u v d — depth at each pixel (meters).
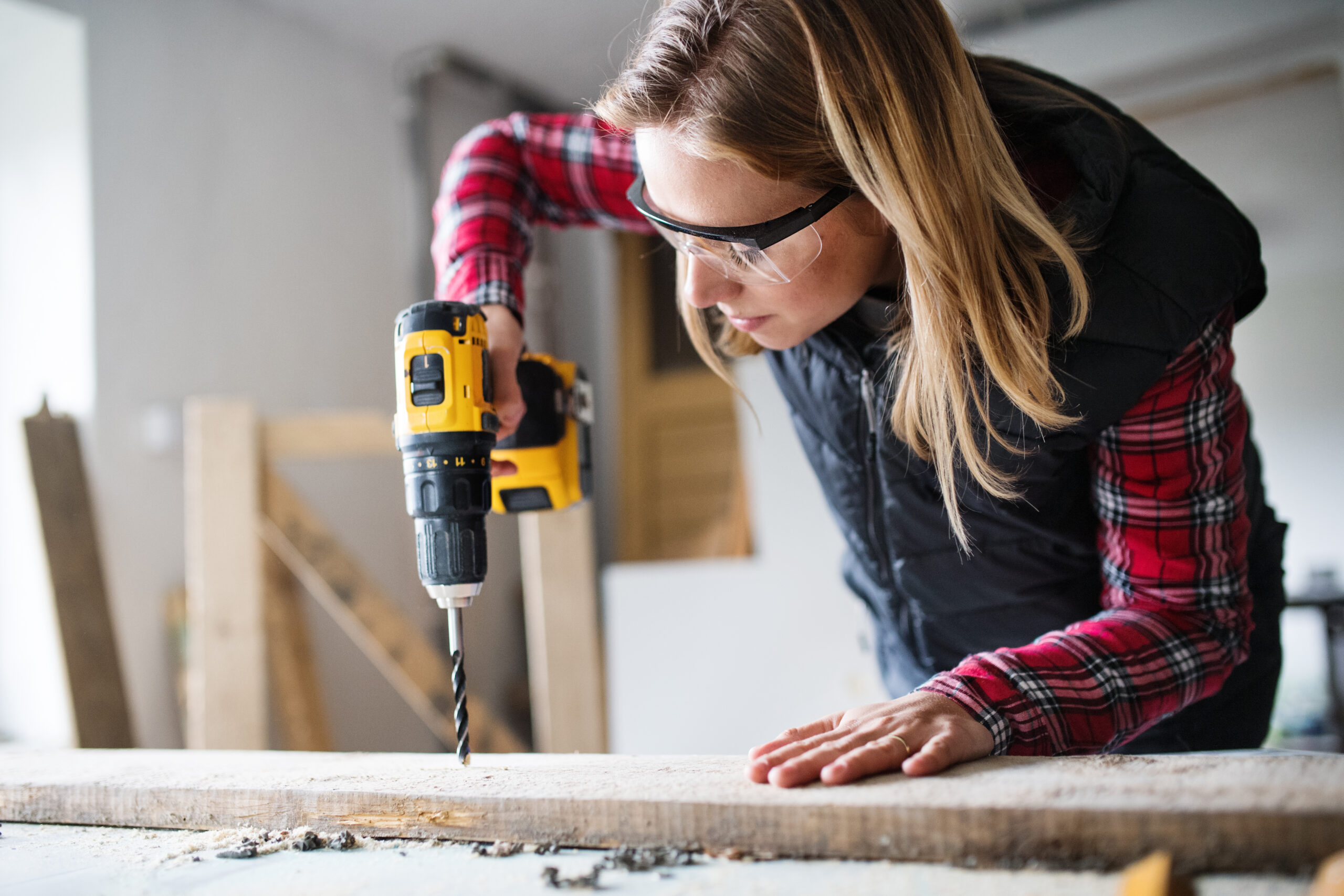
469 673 4.05
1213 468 0.88
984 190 0.83
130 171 3.09
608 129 1.15
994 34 3.78
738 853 0.69
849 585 1.31
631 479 4.81
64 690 2.77
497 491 1.16
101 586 2.60
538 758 0.98
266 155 3.52
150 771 0.99
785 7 0.82
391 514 3.84
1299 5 3.35
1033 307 0.85
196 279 3.25
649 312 4.91
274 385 3.47
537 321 4.33
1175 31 3.53
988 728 0.78
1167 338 0.84
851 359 1.03
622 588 2.93
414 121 4.05
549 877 0.66
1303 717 3.11
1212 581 0.89
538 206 1.28
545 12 3.76
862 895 0.58
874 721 0.79
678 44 0.84
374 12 3.71
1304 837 0.56
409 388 0.94
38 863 0.79
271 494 2.43
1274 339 3.58
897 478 1.04
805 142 0.83
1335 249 3.48
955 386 0.86
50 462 2.59
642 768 0.86
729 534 4.18
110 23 3.07
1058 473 0.96
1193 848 0.58
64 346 2.99
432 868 0.70
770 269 0.87
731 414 4.63
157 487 3.07
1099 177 0.86
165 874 0.73
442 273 1.19
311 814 0.83
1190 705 1.05
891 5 0.82
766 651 2.77
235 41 3.46
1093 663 0.84
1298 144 3.54
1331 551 3.47
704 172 0.83
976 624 1.11
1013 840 0.62
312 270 3.65
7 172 3.15
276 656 2.78
